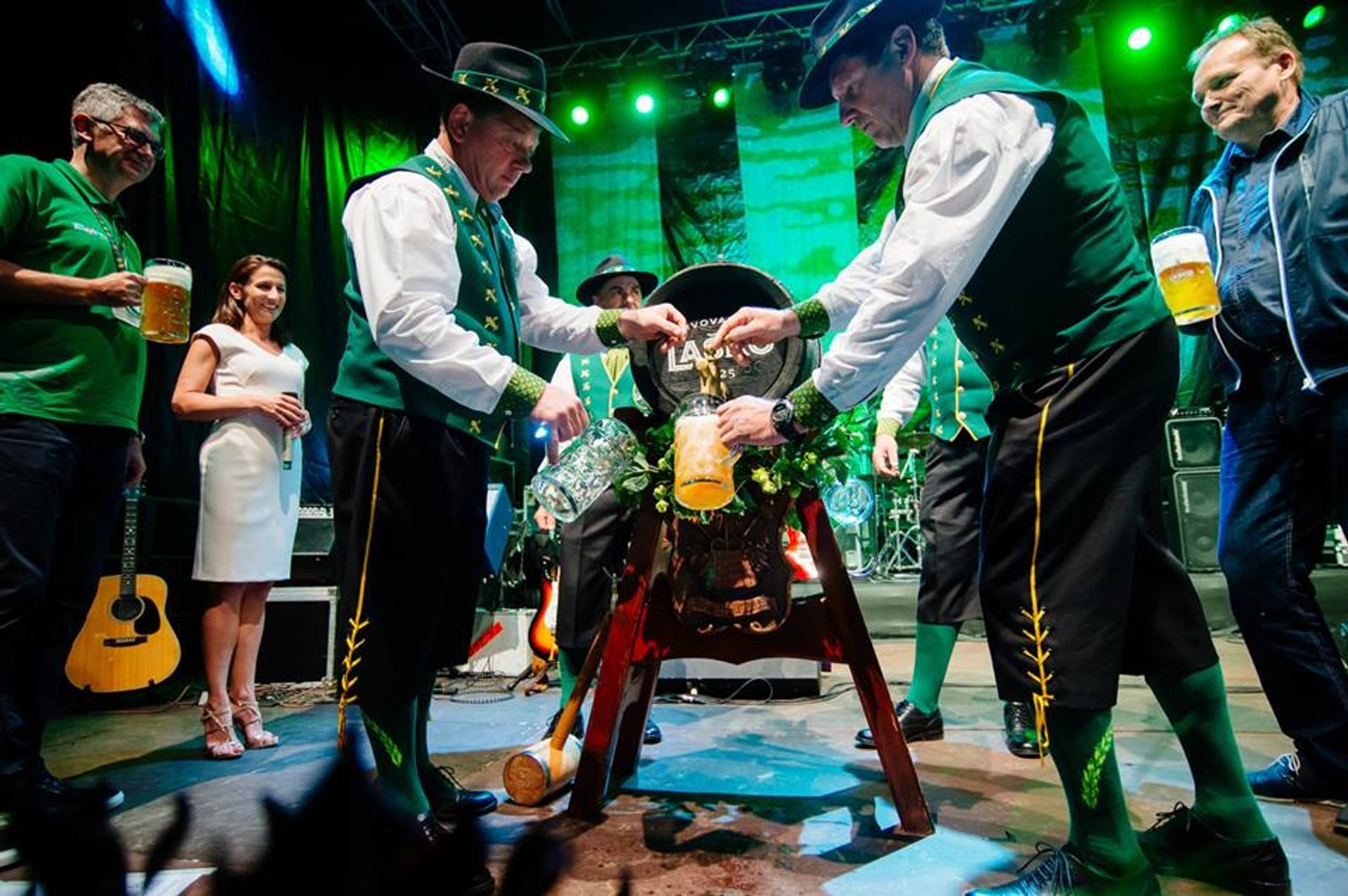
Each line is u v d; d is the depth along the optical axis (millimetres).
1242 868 1331
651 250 7410
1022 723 2201
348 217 1516
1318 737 1693
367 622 1444
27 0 3869
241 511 2488
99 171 2113
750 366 1624
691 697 3088
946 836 1579
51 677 1944
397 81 6832
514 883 368
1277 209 1693
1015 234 1277
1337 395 1583
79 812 369
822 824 1654
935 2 1371
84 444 1951
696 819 1689
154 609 3297
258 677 3658
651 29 7551
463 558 1639
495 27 7332
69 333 1912
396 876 363
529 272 1984
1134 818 1662
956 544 2467
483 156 1667
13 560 1757
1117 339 1235
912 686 2447
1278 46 1713
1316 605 1712
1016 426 1287
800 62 7246
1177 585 1385
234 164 5086
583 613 2357
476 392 1410
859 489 3439
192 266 4680
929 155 1229
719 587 1674
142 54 4391
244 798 1937
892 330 1234
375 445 1484
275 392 2748
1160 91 6789
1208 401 6137
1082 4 6910
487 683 3662
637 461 1689
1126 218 1320
